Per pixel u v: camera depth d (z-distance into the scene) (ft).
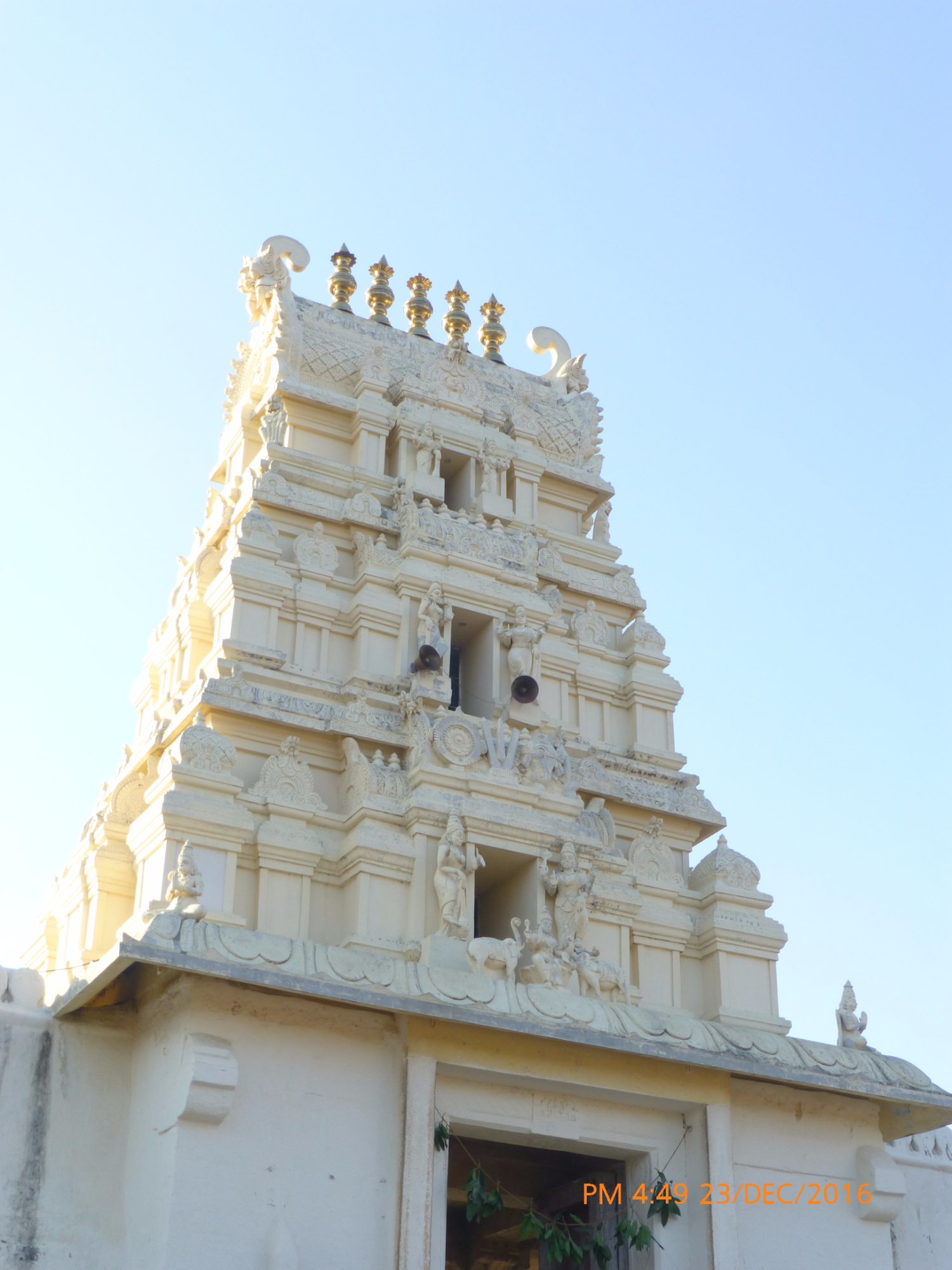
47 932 105.19
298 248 119.55
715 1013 96.07
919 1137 97.09
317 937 86.94
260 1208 70.79
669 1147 83.15
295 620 98.32
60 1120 75.15
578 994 84.33
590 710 107.34
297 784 90.53
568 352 126.11
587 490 117.29
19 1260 71.41
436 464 108.78
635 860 100.12
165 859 84.84
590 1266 85.35
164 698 104.42
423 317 120.47
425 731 92.53
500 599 102.63
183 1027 73.10
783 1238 83.30
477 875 93.40
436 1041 77.00
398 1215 73.26
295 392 107.65
